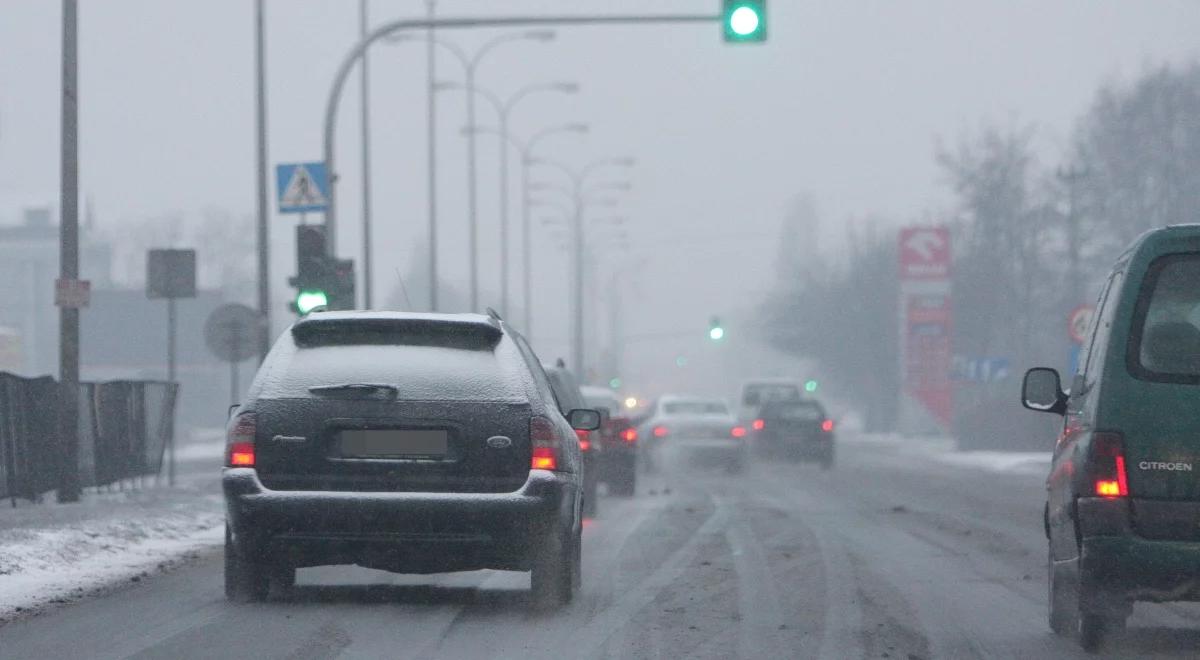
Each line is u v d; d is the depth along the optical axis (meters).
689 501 87.38
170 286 84.88
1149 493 29.45
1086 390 31.64
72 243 71.31
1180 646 33.31
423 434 34.94
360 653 30.64
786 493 96.62
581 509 40.72
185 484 93.31
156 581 43.38
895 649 32.31
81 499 72.50
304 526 34.50
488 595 40.22
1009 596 41.72
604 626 34.72
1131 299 30.14
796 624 35.62
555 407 38.03
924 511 77.56
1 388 65.62
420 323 35.88
